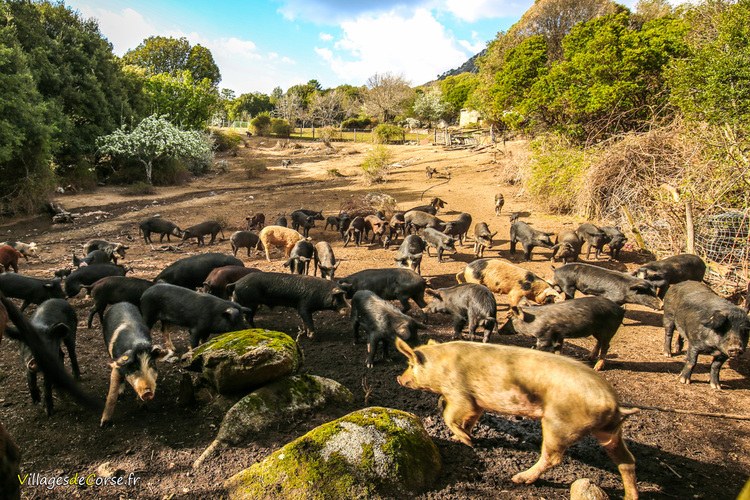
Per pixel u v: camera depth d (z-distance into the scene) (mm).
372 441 4359
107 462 4707
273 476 4148
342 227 15609
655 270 9039
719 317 5906
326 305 7859
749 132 12812
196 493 4242
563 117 21625
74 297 9977
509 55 27516
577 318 6594
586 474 4609
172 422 5465
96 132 27797
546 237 12570
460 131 55312
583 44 23531
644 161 15375
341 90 88438
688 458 4879
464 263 12781
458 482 4414
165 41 70375
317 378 5855
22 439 5113
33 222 18766
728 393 6230
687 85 14812
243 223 18297
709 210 11719
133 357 5262
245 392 5582
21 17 25016
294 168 36688
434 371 4758
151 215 19984
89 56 28828
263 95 94125
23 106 19141
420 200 21859
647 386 6434
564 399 4004
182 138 29641
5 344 7543
